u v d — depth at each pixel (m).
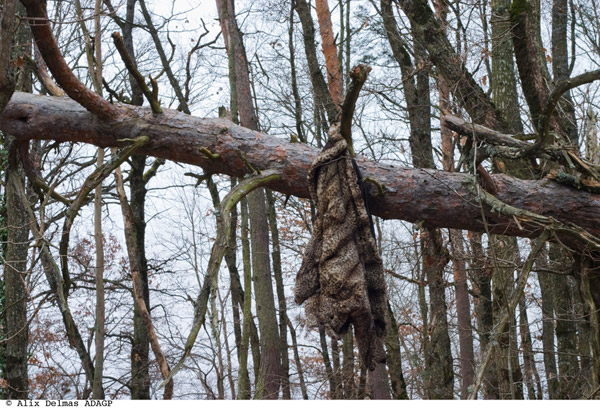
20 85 7.79
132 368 12.13
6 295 8.42
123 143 5.76
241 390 10.20
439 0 8.38
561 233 5.37
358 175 5.15
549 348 13.26
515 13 6.66
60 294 5.61
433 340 9.88
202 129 5.63
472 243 9.06
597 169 5.95
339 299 4.80
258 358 12.95
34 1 4.71
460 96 7.47
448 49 7.57
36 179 6.49
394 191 5.46
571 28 13.16
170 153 5.70
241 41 11.85
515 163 7.15
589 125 6.82
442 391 9.87
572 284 10.95
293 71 14.02
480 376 4.59
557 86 5.29
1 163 9.12
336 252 4.88
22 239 8.27
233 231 14.79
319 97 9.95
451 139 11.45
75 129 5.81
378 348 4.82
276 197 15.88
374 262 5.00
